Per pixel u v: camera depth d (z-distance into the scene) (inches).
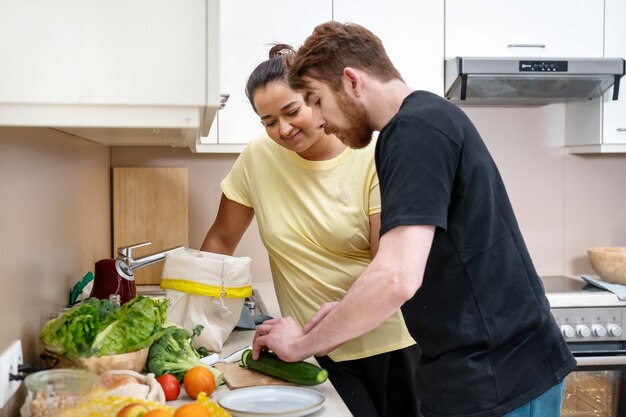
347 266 79.5
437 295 59.4
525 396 58.8
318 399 59.0
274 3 112.5
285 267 81.7
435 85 116.8
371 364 79.2
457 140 55.9
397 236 53.7
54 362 58.3
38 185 64.4
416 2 115.3
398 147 54.9
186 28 45.6
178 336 65.4
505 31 117.0
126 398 49.8
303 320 81.3
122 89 45.4
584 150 127.3
